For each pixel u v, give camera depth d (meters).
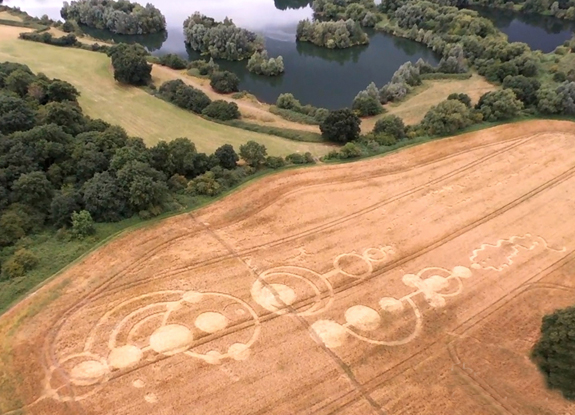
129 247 44.91
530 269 45.50
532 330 39.28
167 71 85.56
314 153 61.72
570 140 65.81
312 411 32.88
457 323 39.75
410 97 79.00
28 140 51.03
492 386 34.81
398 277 43.94
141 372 34.72
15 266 41.06
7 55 84.62
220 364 35.56
